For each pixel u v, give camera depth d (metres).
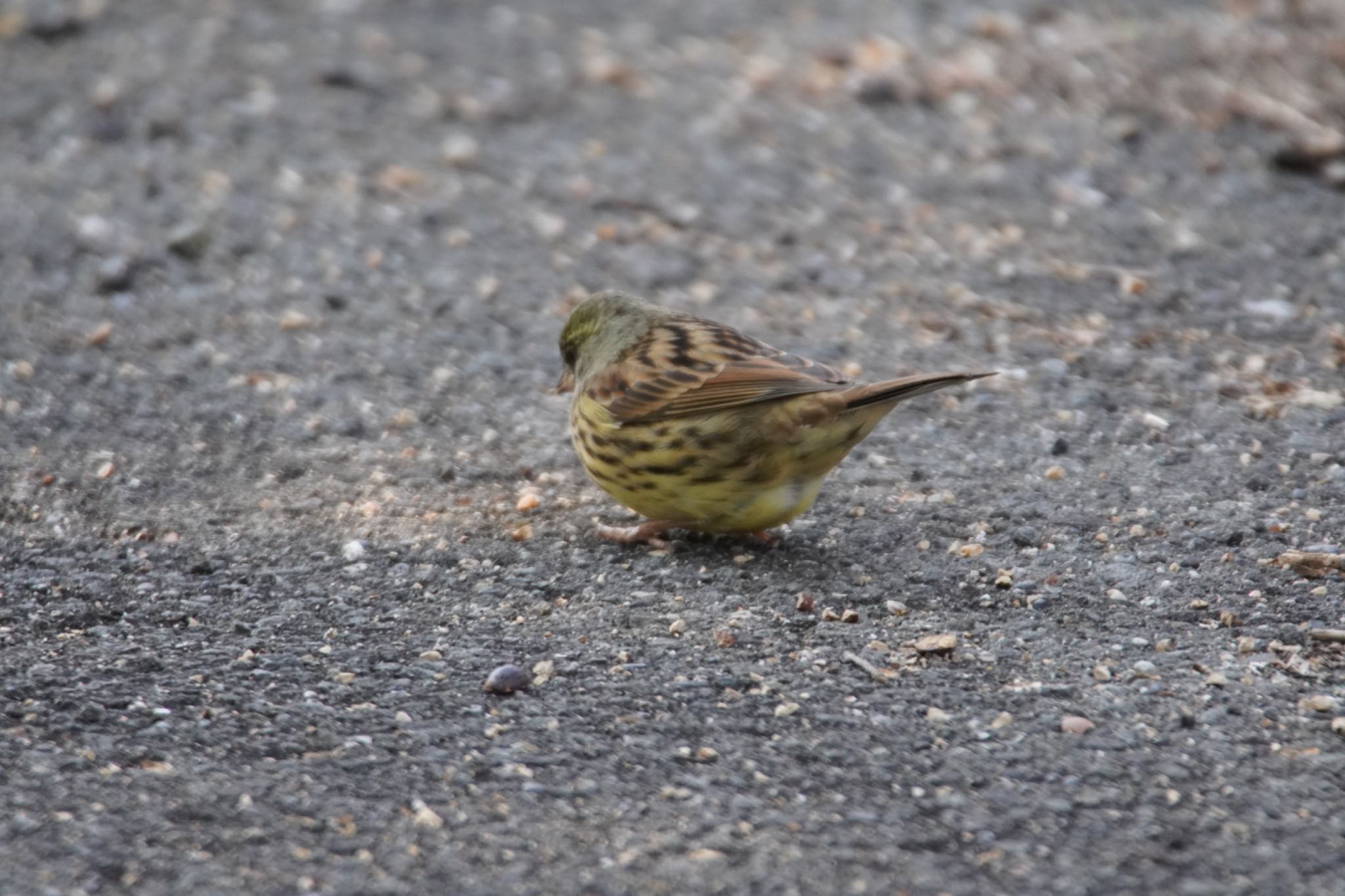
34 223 16.83
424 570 10.78
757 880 7.51
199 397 13.52
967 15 22.52
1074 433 12.76
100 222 16.89
